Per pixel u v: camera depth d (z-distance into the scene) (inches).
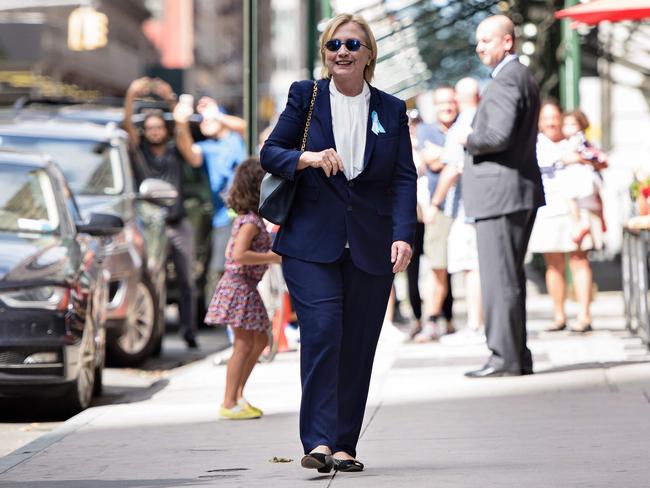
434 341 1439.5
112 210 1423.5
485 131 1048.2
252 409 935.0
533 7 2425.0
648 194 1257.4
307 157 660.7
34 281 1006.4
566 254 2042.3
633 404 908.0
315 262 674.8
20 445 928.3
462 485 636.7
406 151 687.7
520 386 1018.1
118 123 1708.9
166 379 1224.2
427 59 2615.7
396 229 680.4
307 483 661.3
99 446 824.9
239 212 939.3
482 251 1078.4
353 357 694.5
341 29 677.9
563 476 654.5
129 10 7185.0
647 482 629.3
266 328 935.0
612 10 1348.4
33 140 1498.5
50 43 5034.5
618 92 3233.3
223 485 668.7
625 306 1488.7
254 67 1411.2
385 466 711.1
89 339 1055.0
